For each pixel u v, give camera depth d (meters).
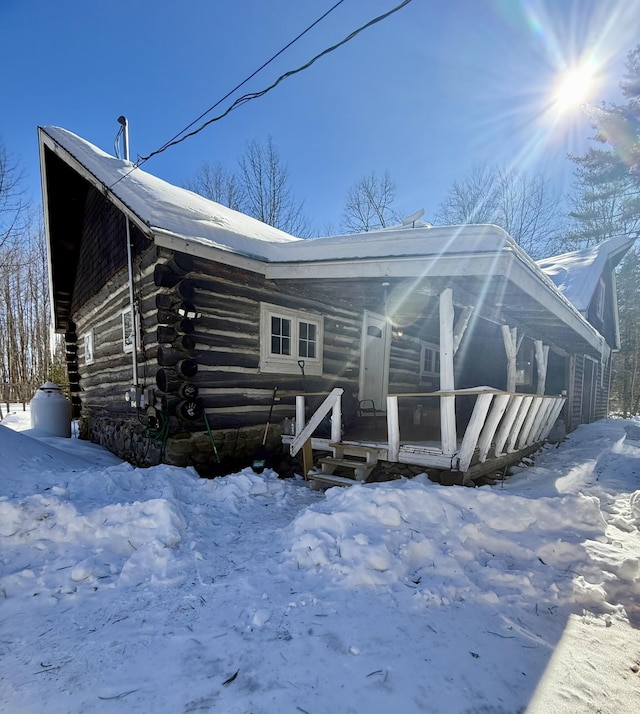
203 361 5.10
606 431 9.66
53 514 3.12
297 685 1.67
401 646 1.93
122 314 6.61
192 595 2.37
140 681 1.70
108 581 2.55
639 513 3.96
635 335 23.19
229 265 5.27
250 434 5.60
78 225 9.55
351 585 2.44
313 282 5.47
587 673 1.84
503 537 3.07
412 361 9.07
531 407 5.71
